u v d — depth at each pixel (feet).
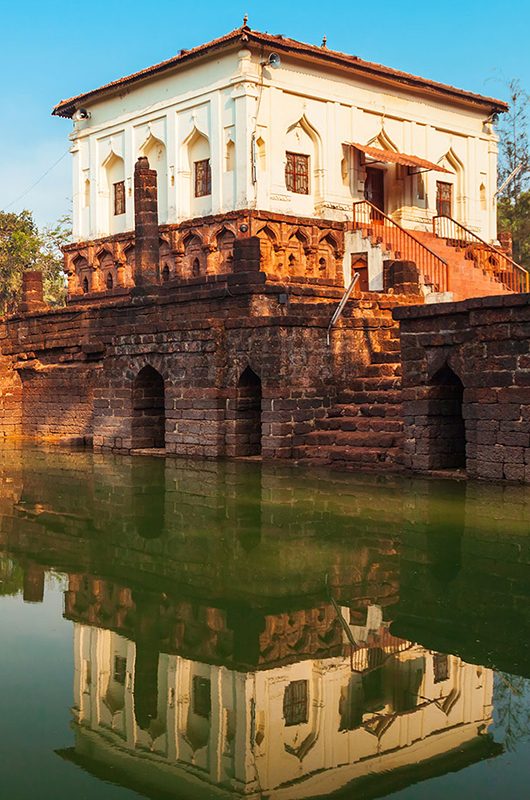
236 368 59.52
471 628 23.27
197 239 108.58
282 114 104.53
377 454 51.49
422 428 48.55
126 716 18.26
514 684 19.58
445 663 20.86
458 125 122.62
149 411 68.08
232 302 69.31
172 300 73.87
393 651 21.76
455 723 17.63
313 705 18.60
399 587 27.12
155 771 15.87
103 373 69.41
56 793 15.20
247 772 15.79
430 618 24.18
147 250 80.07
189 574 29.17
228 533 35.14
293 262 105.81
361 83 111.55
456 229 122.93
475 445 45.55
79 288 127.03
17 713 18.54
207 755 16.56
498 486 43.68
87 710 18.56
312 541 33.32
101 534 35.50
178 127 110.93
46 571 29.84
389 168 116.88
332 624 23.84
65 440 77.51
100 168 122.72
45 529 36.60
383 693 19.17
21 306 87.71
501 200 166.50
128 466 58.08
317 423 57.93
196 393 61.52
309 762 16.07
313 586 27.45
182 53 108.99
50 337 83.87
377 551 31.53
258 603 25.86
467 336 45.65
